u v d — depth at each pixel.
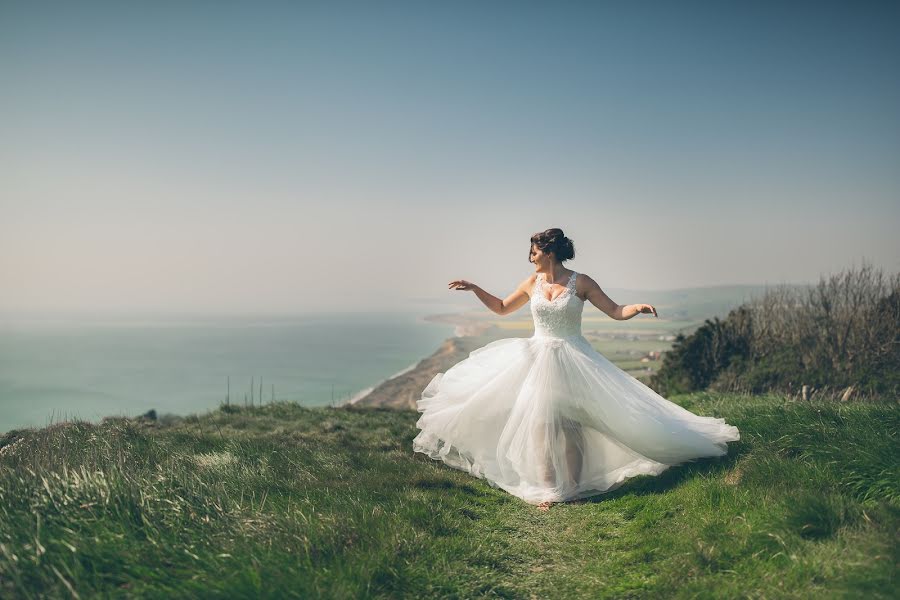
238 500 4.80
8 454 5.76
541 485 6.02
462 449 6.80
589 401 6.08
